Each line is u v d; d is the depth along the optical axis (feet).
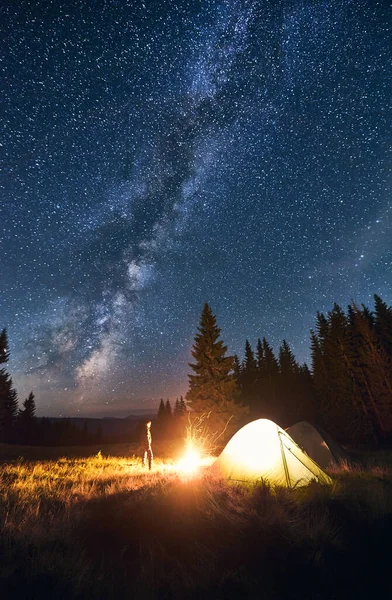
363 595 10.49
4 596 9.77
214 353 102.63
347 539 14.25
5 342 142.20
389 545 13.62
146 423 42.55
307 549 13.23
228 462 27.91
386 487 24.29
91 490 24.14
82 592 10.19
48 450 82.58
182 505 18.66
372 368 98.02
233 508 17.97
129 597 9.96
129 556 12.98
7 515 16.21
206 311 108.99
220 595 10.21
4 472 32.40
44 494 22.49
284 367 175.52
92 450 87.81
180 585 10.69
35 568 11.27
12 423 187.62
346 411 101.04
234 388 102.68
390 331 108.06
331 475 30.99
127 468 41.83
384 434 92.89
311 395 144.56
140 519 16.49
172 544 13.83
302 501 19.48
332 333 111.65
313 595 10.40
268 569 11.76
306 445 40.06
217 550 13.12
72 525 15.93
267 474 25.16
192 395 100.37
